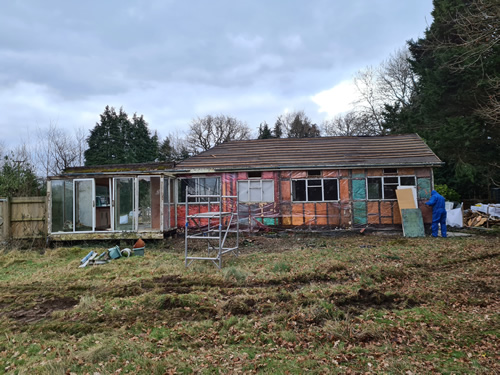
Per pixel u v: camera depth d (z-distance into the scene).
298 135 52.09
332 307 5.66
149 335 4.91
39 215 13.01
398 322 5.14
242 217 15.32
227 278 7.51
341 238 13.59
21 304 6.29
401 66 35.00
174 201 14.91
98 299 6.40
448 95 21.56
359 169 14.86
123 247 12.40
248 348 4.50
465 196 23.09
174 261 9.48
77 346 4.58
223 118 50.78
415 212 13.92
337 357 4.17
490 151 19.59
